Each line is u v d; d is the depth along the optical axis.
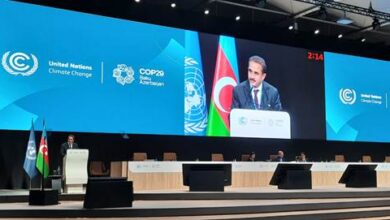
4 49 10.25
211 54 12.91
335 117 14.44
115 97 11.47
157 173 9.20
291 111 13.78
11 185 10.77
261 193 8.03
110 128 11.36
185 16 13.78
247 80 13.31
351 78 14.87
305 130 13.94
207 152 13.81
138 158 11.82
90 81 11.21
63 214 6.10
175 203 7.25
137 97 11.75
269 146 14.73
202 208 6.55
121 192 6.46
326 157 15.60
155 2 13.42
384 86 15.45
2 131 10.81
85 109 11.09
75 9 12.28
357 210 7.70
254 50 13.52
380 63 15.48
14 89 10.28
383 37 16.98
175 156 12.56
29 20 10.61
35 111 10.49
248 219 6.47
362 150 16.33
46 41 10.77
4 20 10.31
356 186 9.72
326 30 16.08
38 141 11.10
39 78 10.60
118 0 12.82
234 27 14.53
